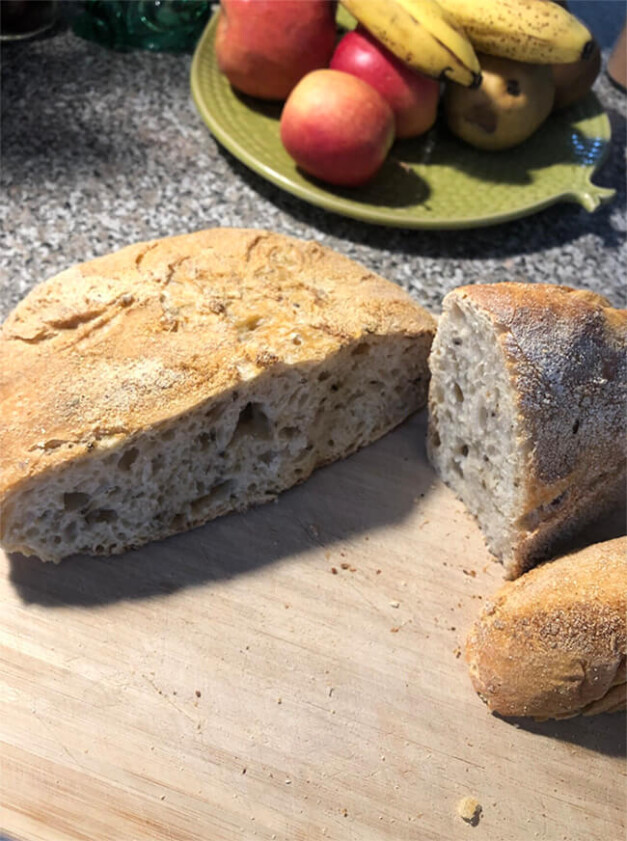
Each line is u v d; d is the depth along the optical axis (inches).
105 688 12.2
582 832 11.5
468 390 13.7
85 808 11.1
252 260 15.0
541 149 21.4
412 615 13.4
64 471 12.2
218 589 13.4
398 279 19.0
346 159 18.4
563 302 13.2
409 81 19.1
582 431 12.9
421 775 11.8
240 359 13.1
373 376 14.8
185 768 11.6
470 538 14.5
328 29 19.8
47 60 23.0
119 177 20.4
